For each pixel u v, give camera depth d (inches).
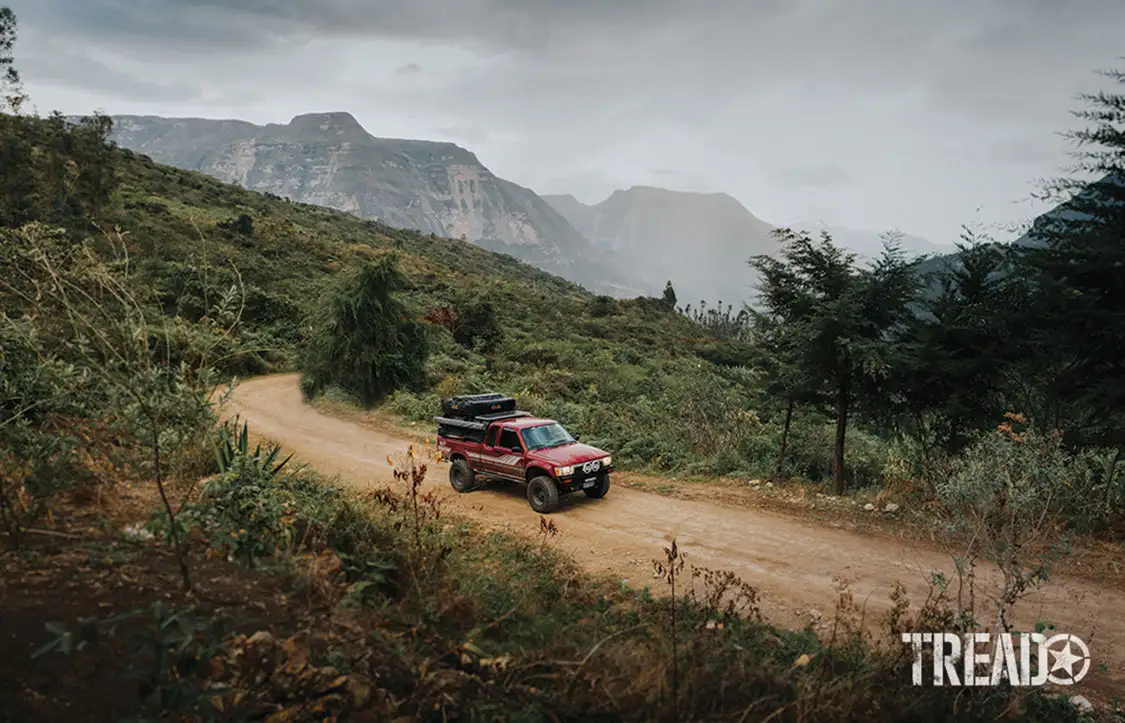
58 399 261.9
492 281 3991.1
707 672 172.6
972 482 312.0
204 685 126.8
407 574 232.2
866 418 552.4
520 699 152.6
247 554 206.7
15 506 201.0
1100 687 259.6
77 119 2213.3
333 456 685.9
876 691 190.4
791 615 330.0
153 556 191.3
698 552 428.5
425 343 1104.2
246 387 1128.2
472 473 569.9
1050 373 470.0
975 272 519.8
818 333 509.0
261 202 4584.2
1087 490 445.7
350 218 6097.4
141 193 3048.7
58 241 231.9
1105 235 423.8
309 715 130.2
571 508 528.4
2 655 124.8
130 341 198.1
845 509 507.2
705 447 708.7
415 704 141.4
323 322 1022.4
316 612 178.9
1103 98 417.1
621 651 185.9
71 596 154.6
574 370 1439.5
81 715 112.7
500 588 270.1
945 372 491.8
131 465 262.5
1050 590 350.3
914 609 334.6
